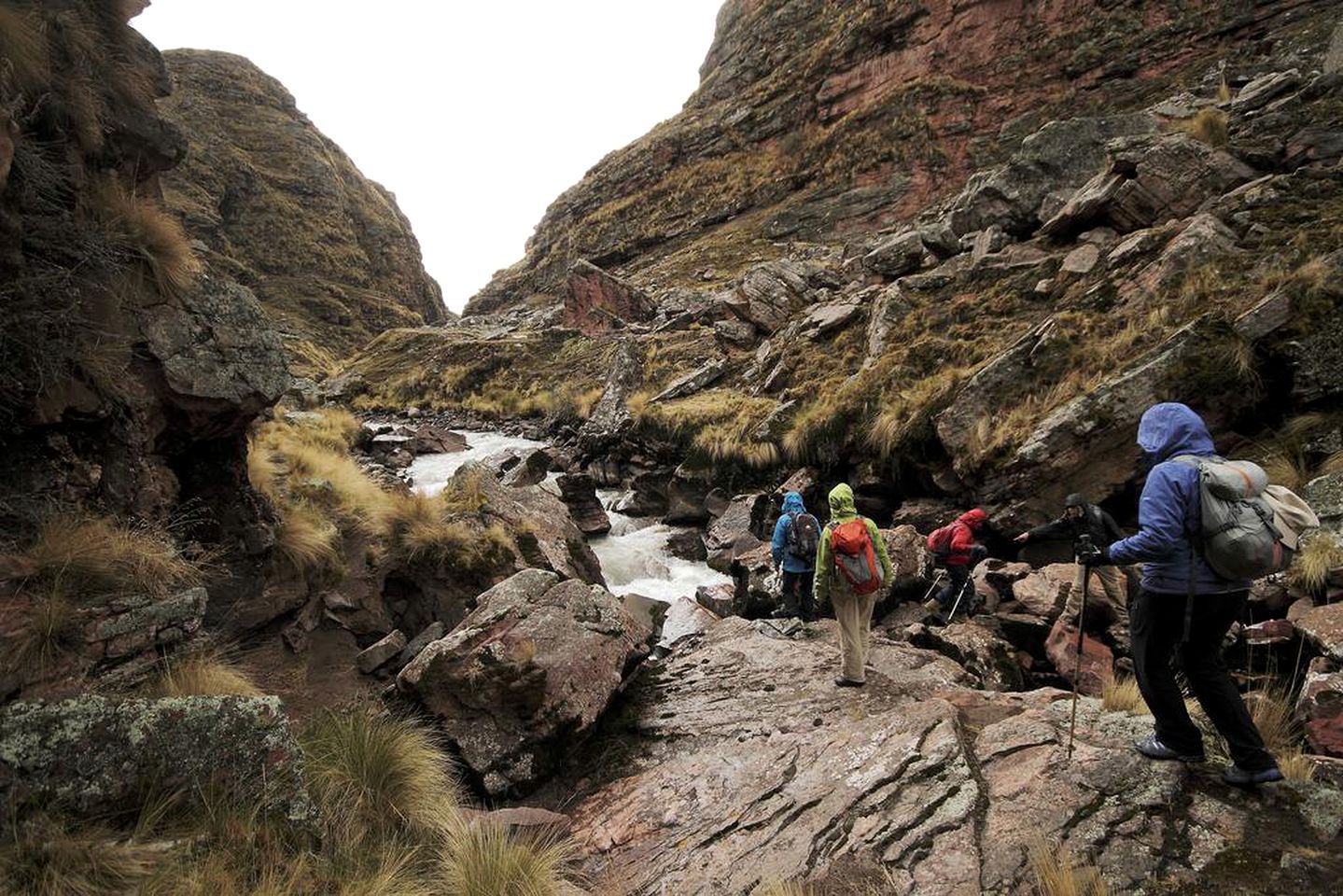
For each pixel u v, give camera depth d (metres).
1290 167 13.02
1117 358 10.90
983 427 11.52
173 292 6.29
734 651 7.75
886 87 46.78
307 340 83.50
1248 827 3.47
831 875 3.65
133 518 5.41
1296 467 8.72
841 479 14.51
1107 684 5.41
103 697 3.49
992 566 9.74
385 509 9.12
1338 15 26.89
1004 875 3.45
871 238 34.16
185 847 3.33
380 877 3.73
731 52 69.94
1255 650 6.10
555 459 21.11
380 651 7.18
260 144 113.12
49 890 2.90
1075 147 17.98
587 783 5.88
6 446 4.77
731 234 49.16
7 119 4.32
